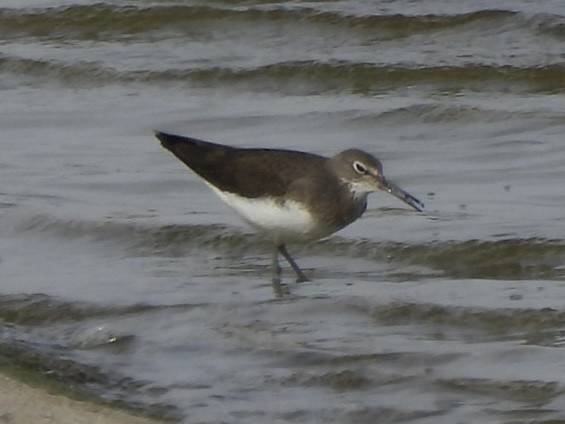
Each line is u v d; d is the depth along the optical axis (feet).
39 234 51.70
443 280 46.88
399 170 57.47
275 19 74.38
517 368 39.11
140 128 63.31
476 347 40.57
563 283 45.93
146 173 57.57
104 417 36.29
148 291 46.01
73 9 76.84
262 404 37.88
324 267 48.83
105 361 40.68
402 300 44.09
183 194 55.42
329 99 66.08
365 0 75.31
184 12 75.77
